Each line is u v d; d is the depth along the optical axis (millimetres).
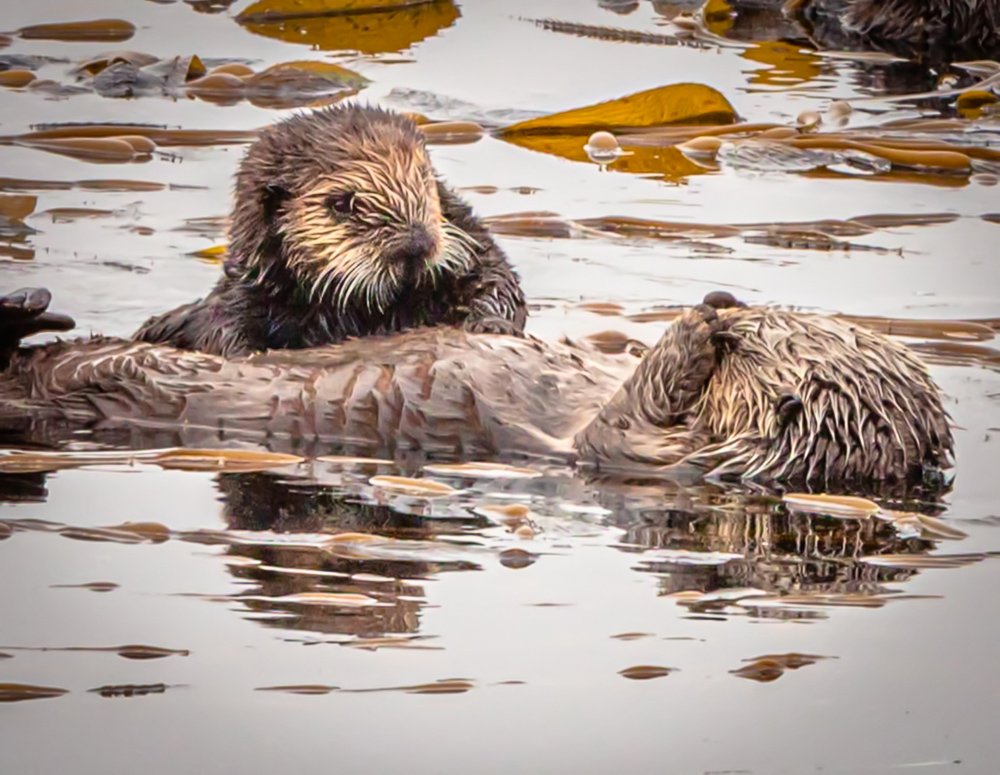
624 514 10492
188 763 7480
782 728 7852
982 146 20203
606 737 7746
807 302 15125
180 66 23109
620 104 21219
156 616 8836
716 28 27156
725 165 19719
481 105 21875
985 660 8453
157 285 15531
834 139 20031
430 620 8844
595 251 16625
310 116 13625
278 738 7695
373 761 7523
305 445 11930
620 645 8578
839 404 11031
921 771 7504
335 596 9109
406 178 12984
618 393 11672
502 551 9828
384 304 13094
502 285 13477
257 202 13203
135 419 12305
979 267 16172
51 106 21734
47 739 7664
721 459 11234
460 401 11914
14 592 9102
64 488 10836
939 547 9945
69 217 17406
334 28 26750
